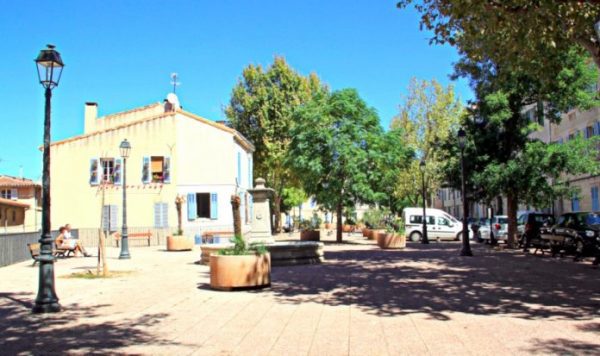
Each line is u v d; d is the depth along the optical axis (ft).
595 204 100.12
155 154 111.34
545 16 33.27
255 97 146.00
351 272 49.78
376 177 100.07
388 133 103.96
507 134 79.05
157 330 25.38
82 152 111.24
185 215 110.42
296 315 28.68
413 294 35.50
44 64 31.42
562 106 73.31
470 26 35.60
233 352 21.12
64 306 32.48
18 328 26.05
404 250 82.84
